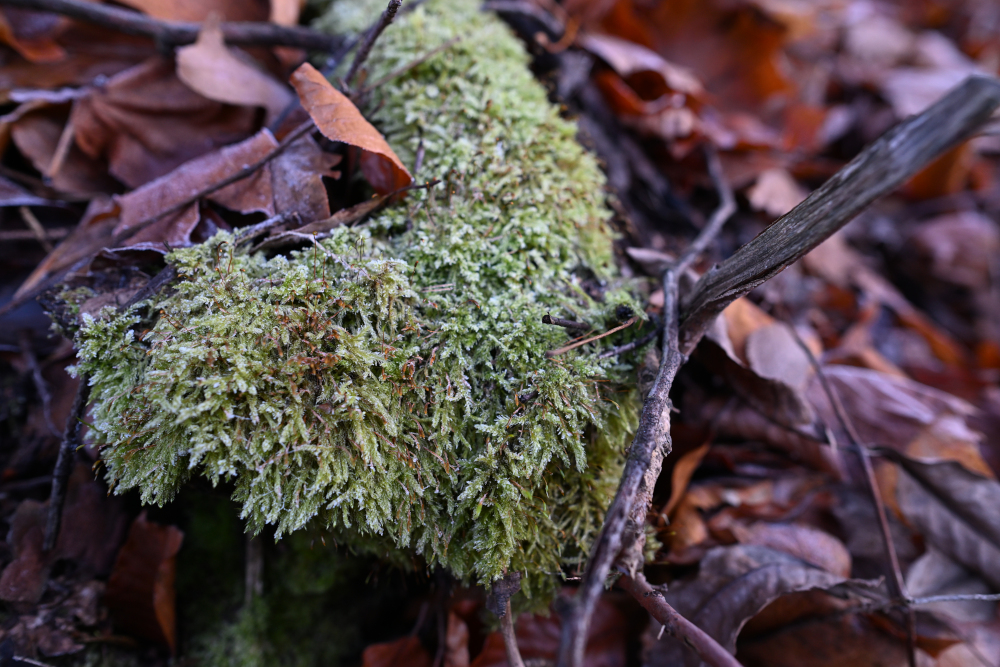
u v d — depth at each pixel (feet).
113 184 1.08
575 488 0.89
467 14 1.10
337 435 0.81
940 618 0.99
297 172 0.93
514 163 0.95
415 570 0.91
